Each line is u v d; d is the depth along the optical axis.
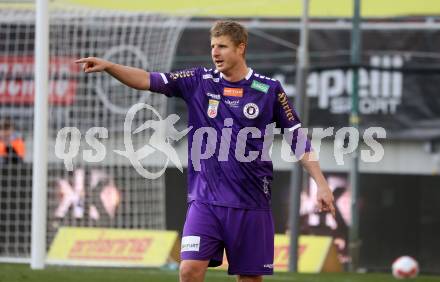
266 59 43.28
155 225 42.34
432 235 41.94
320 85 42.88
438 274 41.81
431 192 42.22
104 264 37.66
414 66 42.59
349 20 42.75
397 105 42.47
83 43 41.47
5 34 43.00
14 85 42.69
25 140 42.53
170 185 43.03
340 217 41.81
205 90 17.27
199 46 43.34
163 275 32.22
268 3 43.41
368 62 42.91
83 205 41.44
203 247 16.91
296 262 35.19
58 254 38.22
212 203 17.02
